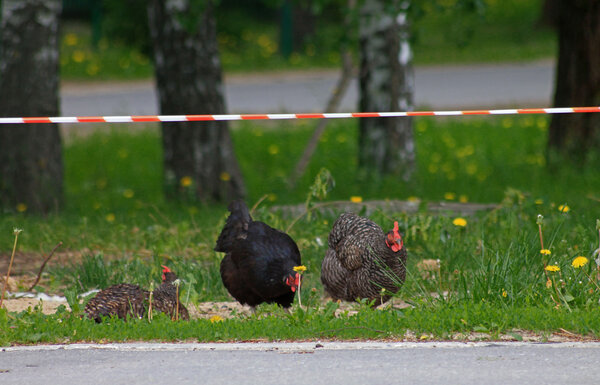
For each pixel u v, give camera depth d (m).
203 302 13.91
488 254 13.55
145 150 35.78
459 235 16.03
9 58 22.03
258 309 12.98
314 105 43.62
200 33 24.33
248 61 55.97
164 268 12.87
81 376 9.06
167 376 9.03
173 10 24.12
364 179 25.89
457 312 10.96
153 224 20.00
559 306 11.23
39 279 14.73
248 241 12.55
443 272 14.30
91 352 9.92
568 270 12.36
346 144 35.56
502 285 11.89
